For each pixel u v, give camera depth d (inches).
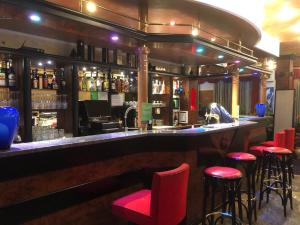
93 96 184.4
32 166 84.1
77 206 97.3
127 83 201.6
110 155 106.5
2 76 134.7
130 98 205.9
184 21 143.9
